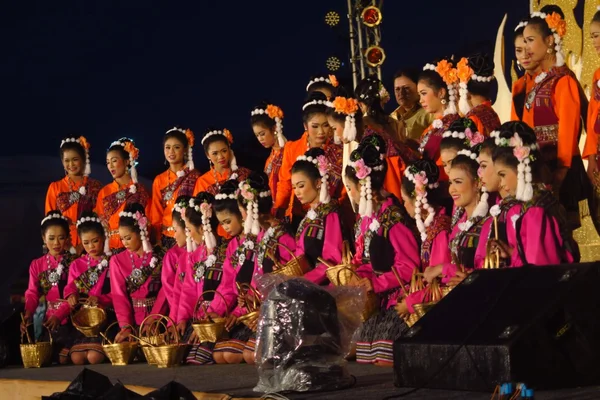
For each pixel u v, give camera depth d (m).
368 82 7.40
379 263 6.26
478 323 4.31
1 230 12.38
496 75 8.29
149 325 7.72
